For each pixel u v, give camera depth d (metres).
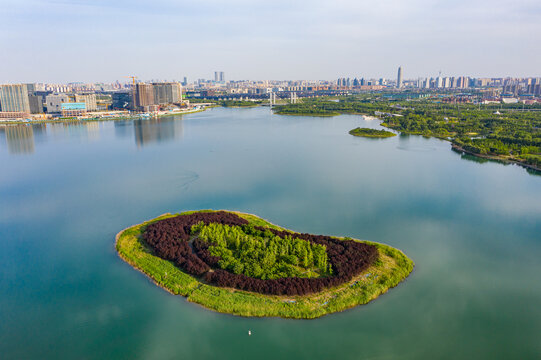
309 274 112.00
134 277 115.38
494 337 91.44
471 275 116.62
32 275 118.81
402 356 85.31
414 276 115.38
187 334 92.31
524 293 108.06
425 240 139.12
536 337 91.50
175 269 116.88
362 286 107.62
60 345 89.88
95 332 93.62
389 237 141.50
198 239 132.50
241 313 97.38
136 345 89.25
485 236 143.00
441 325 94.88
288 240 128.12
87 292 108.88
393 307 101.06
